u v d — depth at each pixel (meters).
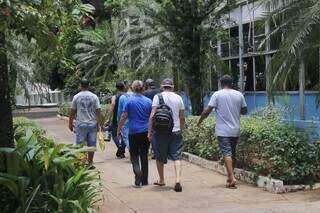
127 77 21.86
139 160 11.66
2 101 7.39
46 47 6.45
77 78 31.27
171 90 10.88
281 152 10.34
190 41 18.73
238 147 11.59
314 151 10.44
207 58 18.88
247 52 20.36
